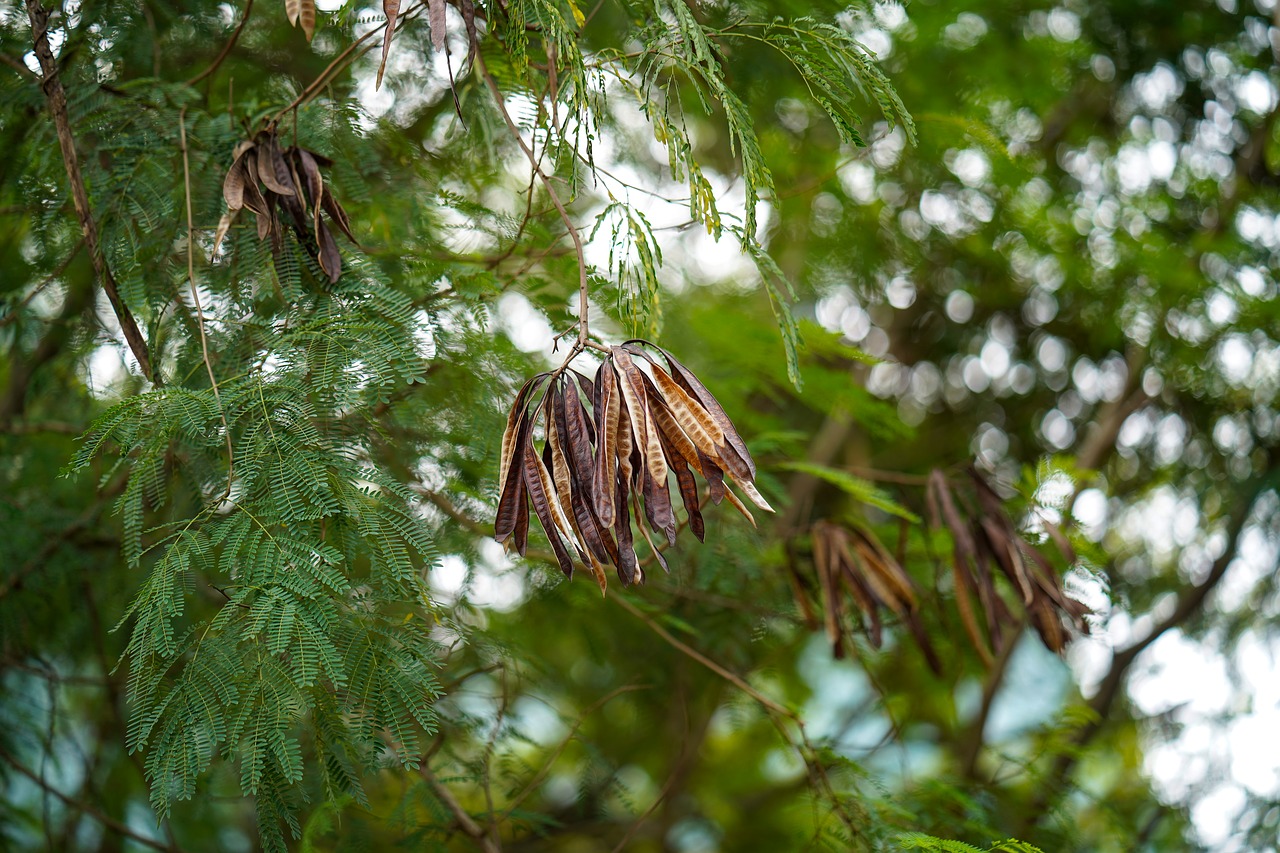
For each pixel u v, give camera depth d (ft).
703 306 14.38
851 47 7.54
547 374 6.13
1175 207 16.24
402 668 6.52
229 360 7.58
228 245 8.09
